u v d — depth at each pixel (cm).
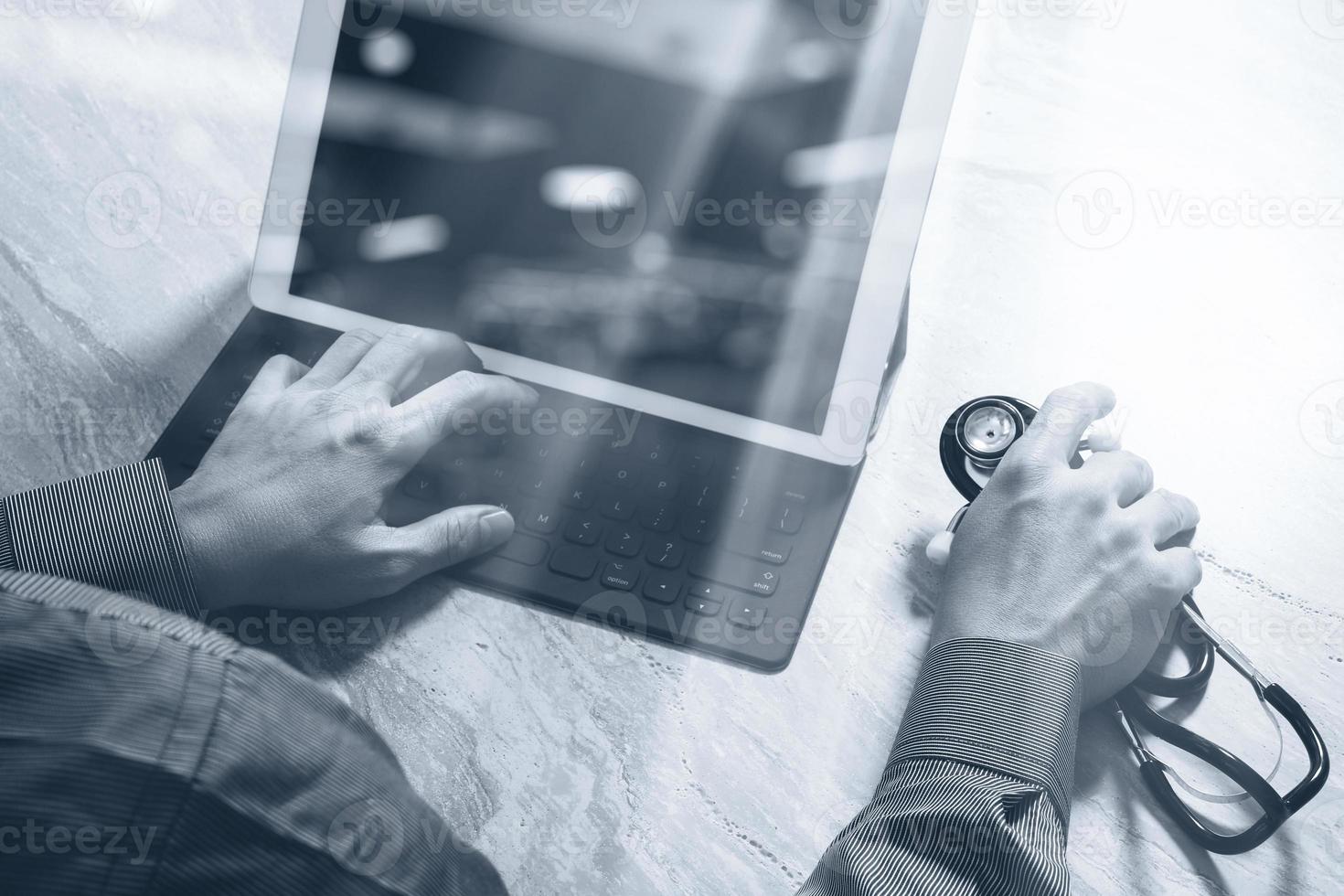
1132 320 74
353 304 73
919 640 66
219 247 80
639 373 70
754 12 68
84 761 41
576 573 67
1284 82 80
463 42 71
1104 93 81
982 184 79
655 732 64
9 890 39
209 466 65
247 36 88
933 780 55
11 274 79
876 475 71
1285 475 69
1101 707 63
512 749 63
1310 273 74
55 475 72
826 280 67
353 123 72
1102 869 58
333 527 63
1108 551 60
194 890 42
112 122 85
